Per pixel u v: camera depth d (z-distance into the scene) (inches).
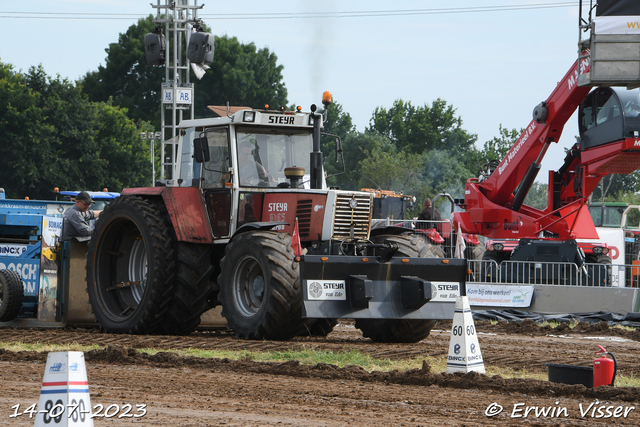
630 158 1565.0
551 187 1753.2
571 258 1663.4
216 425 480.1
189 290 1061.8
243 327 954.7
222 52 6884.8
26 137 5925.2
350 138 7642.7
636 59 1529.3
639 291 1508.4
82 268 1200.2
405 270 960.3
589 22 1553.9
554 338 1155.9
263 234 954.7
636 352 957.8
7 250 1255.5
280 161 1057.5
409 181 6978.4
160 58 2246.6
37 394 593.3
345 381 669.9
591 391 610.2
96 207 1968.5
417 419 509.7
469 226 1889.8
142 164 6432.1
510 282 1675.7
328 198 987.3
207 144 1042.7
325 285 914.1
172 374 701.3
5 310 1149.7
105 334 1047.0
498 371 740.7
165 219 1093.8
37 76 6368.1
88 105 6299.2
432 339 1091.9
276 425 481.1
